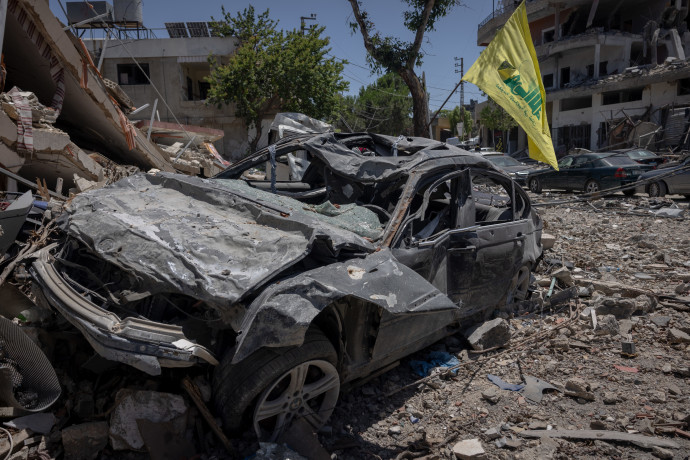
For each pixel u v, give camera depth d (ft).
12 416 9.58
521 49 23.62
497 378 12.84
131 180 14.14
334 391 10.28
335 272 9.37
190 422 9.61
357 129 136.98
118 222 10.75
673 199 50.52
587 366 13.65
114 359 8.02
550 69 124.77
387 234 11.35
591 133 108.27
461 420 10.96
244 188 13.65
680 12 110.63
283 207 11.57
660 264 24.64
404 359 13.78
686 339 14.79
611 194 54.03
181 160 44.45
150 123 48.47
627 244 29.81
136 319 8.50
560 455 9.73
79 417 9.77
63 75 29.32
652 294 18.80
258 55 77.15
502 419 11.09
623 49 109.09
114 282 10.38
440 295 10.25
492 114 125.08
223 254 9.45
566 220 39.58
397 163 13.46
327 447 9.79
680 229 34.24
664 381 12.78
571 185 56.18
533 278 20.81
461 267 13.43
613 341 15.15
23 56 29.76
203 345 9.38
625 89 101.45
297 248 9.40
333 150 14.90
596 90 104.78
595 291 19.94
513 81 23.62
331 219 11.98
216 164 52.80
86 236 10.61
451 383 12.63
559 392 12.25
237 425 9.27
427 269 12.15
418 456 9.80
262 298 8.41
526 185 64.08
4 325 9.09
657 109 93.86
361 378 11.87
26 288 12.39
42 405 9.48
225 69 77.41
